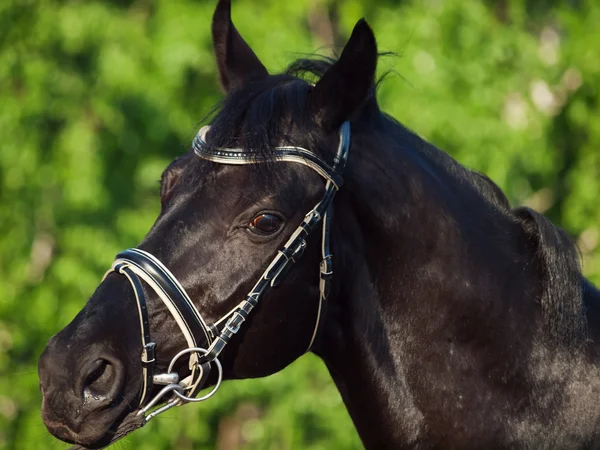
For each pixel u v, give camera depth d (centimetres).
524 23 1476
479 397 430
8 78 1269
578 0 1505
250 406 1426
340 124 423
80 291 1254
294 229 410
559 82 1338
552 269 438
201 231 403
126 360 395
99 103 1265
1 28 1267
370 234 435
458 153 1244
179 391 409
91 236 1264
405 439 436
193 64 1282
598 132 1302
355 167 432
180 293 400
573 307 438
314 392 1267
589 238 1340
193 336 402
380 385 438
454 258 437
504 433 427
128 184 1326
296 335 425
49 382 386
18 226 1288
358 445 1253
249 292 406
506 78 1313
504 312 436
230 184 405
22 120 1255
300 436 1264
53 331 1248
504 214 463
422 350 435
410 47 1252
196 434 1282
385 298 438
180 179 418
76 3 1309
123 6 1392
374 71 414
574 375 434
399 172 440
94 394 389
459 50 1287
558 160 1345
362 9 1369
